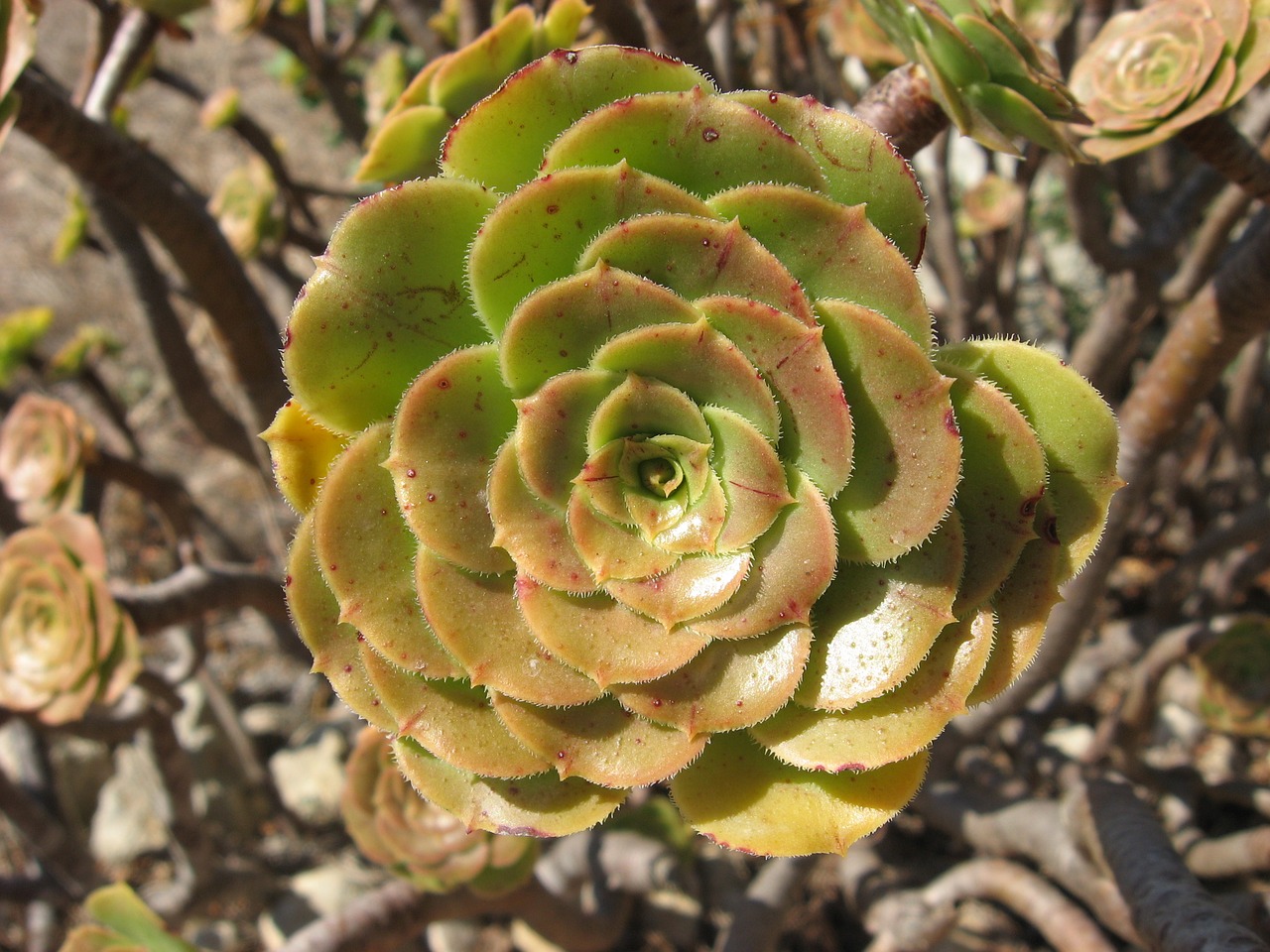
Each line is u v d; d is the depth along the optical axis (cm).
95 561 49
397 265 23
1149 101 31
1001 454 23
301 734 99
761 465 23
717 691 24
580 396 23
